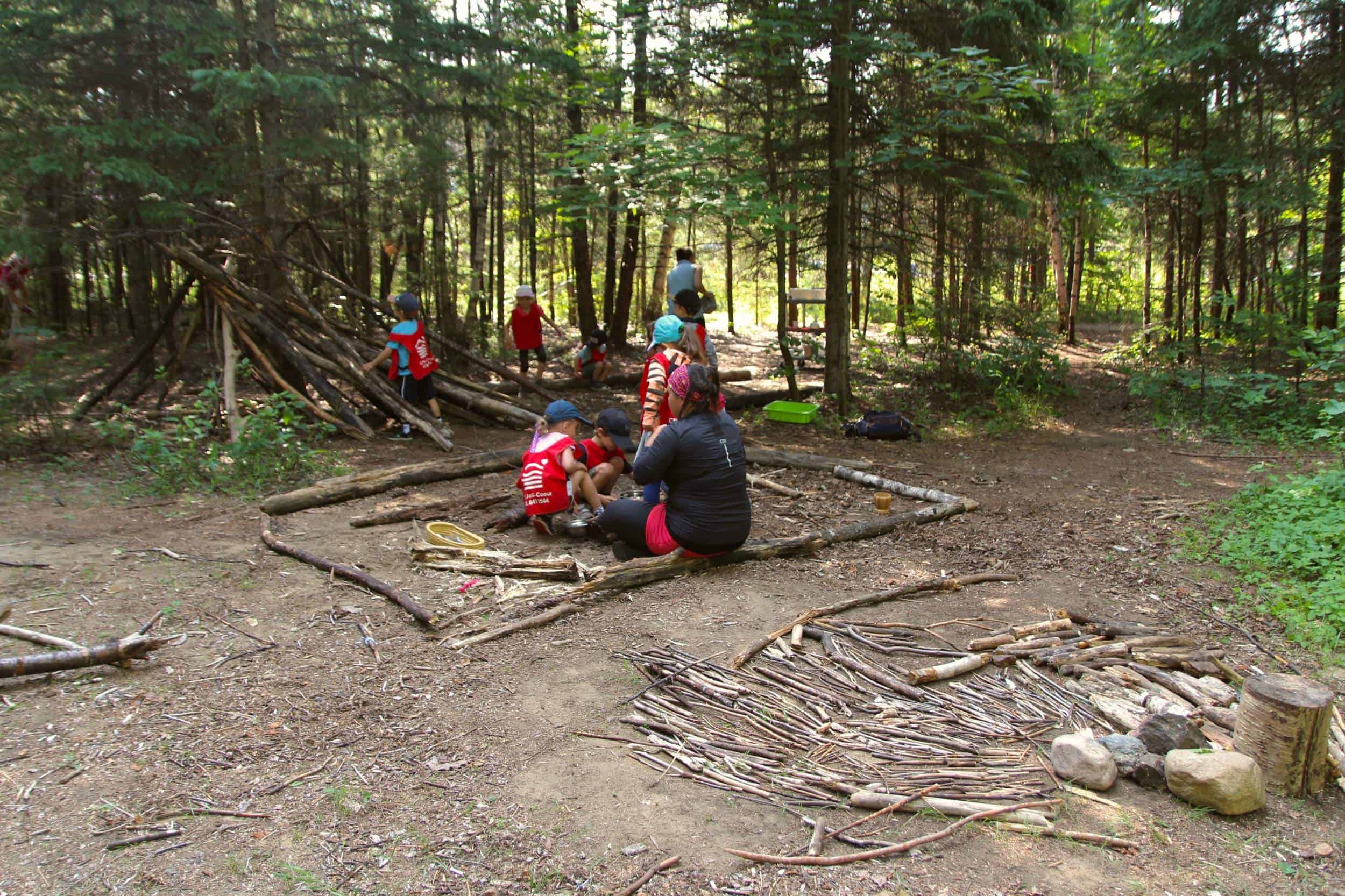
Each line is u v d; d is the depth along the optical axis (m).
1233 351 13.28
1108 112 13.36
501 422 9.85
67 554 5.16
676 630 4.36
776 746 3.32
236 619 4.36
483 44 10.48
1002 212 12.07
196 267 9.14
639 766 3.18
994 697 3.77
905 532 6.11
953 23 10.57
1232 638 4.38
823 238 11.29
